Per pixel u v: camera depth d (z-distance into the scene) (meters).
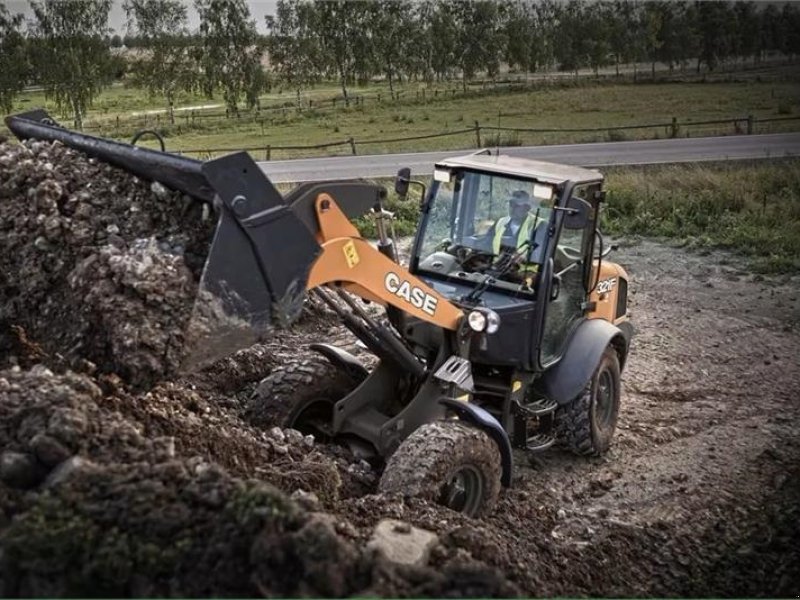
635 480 6.79
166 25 53.88
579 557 5.55
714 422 7.92
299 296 4.61
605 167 23.86
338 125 40.72
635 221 15.95
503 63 73.69
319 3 60.88
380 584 3.65
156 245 4.54
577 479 6.75
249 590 3.51
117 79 57.47
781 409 8.25
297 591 3.52
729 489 6.70
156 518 3.65
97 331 4.52
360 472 5.67
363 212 5.33
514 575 4.46
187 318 4.34
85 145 5.10
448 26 65.00
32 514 3.59
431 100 52.88
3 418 4.14
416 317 5.94
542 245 6.27
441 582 3.74
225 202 4.30
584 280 6.89
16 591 3.40
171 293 4.36
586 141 31.55
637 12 77.06
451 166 6.56
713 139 31.34
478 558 4.36
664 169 22.75
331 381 6.17
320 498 4.84
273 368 7.29
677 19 75.81
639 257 14.07
